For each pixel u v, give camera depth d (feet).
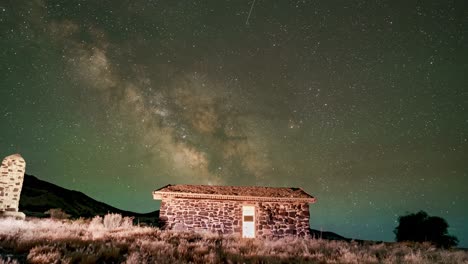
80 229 42.60
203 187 60.95
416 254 37.01
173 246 32.91
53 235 32.78
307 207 56.34
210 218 54.95
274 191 60.08
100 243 30.53
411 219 61.98
